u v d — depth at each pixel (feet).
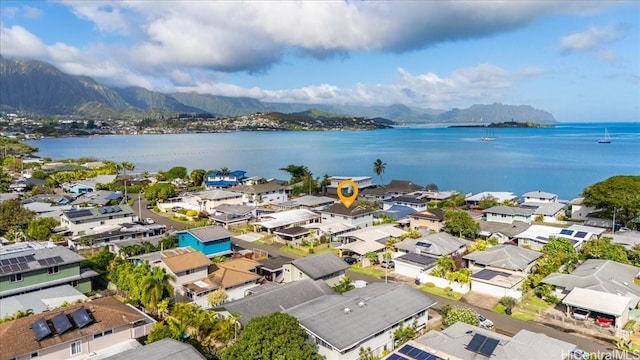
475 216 322.55
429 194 401.70
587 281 168.76
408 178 577.84
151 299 147.43
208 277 181.88
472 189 492.13
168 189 395.55
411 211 323.98
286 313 127.03
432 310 164.55
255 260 214.07
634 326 148.05
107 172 533.55
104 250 212.64
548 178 554.46
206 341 128.77
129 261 191.01
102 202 346.33
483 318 150.30
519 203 359.05
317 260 189.16
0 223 259.19
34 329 120.57
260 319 112.78
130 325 134.00
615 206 280.10
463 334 121.90
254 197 376.27
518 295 172.04
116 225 273.13
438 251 214.48
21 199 351.46
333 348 116.47
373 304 137.80
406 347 118.32
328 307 133.80
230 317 134.92
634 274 180.86
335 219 289.12
